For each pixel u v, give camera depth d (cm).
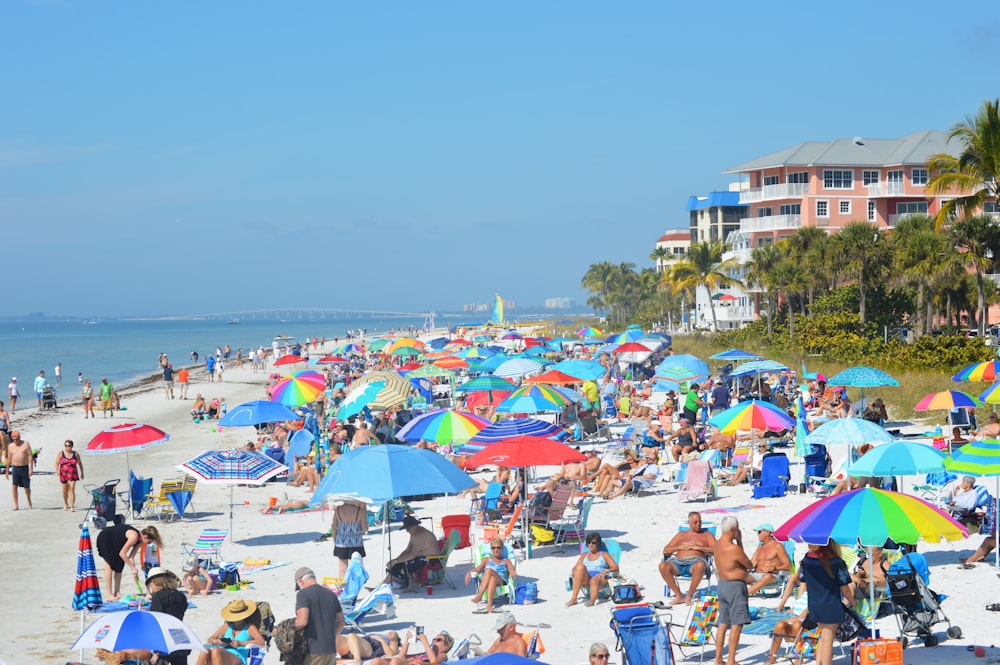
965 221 5956
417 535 1547
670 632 1157
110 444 2122
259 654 1150
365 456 1530
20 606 1531
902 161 8456
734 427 2025
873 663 999
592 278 16438
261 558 1819
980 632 1177
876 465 1497
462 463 2409
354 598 1420
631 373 4884
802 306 7375
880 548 1182
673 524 1906
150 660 1092
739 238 9450
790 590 1173
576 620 1345
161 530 2098
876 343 5191
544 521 1756
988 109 4069
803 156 8812
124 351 15100
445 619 1388
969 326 7081
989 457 1443
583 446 3011
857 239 6131
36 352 14812
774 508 1969
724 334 7744
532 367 3372
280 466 1989
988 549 1488
